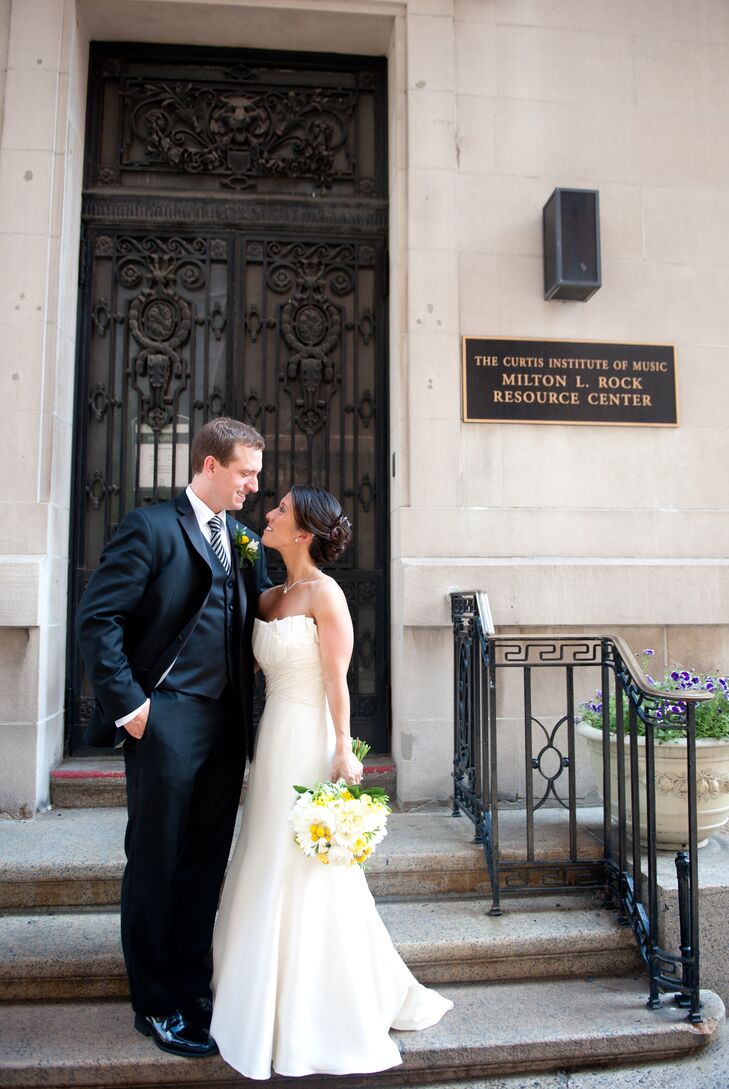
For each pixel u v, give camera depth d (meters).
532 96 4.47
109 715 2.41
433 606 3.99
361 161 4.74
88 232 4.49
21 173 4.09
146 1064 2.43
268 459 4.52
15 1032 2.59
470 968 2.92
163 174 4.62
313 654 2.59
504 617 4.02
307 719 2.56
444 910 3.16
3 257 4.04
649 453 4.37
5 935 2.96
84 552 4.36
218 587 2.63
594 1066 2.61
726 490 4.41
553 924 3.04
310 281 4.61
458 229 4.35
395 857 3.28
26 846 3.36
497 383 4.27
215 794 2.67
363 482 4.56
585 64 4.52
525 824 3.68
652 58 4.57
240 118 4.65
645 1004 2.79
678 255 4.48
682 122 4.56
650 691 2.81
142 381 4.48
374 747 4.45
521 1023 2.66
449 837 3.50
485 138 4.41
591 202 4.24
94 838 3.47
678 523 4.34
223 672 2.61
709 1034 2.64
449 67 4.39
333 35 4.55
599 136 4.49
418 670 4.01
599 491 4.31
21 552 3.89
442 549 4.15
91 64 4.60
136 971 2.47
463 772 3.70
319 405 4.56
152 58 4.63
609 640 3.16
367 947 2.48
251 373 4.55
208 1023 2.52
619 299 4.42
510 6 4.50
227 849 2.73
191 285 4.55
